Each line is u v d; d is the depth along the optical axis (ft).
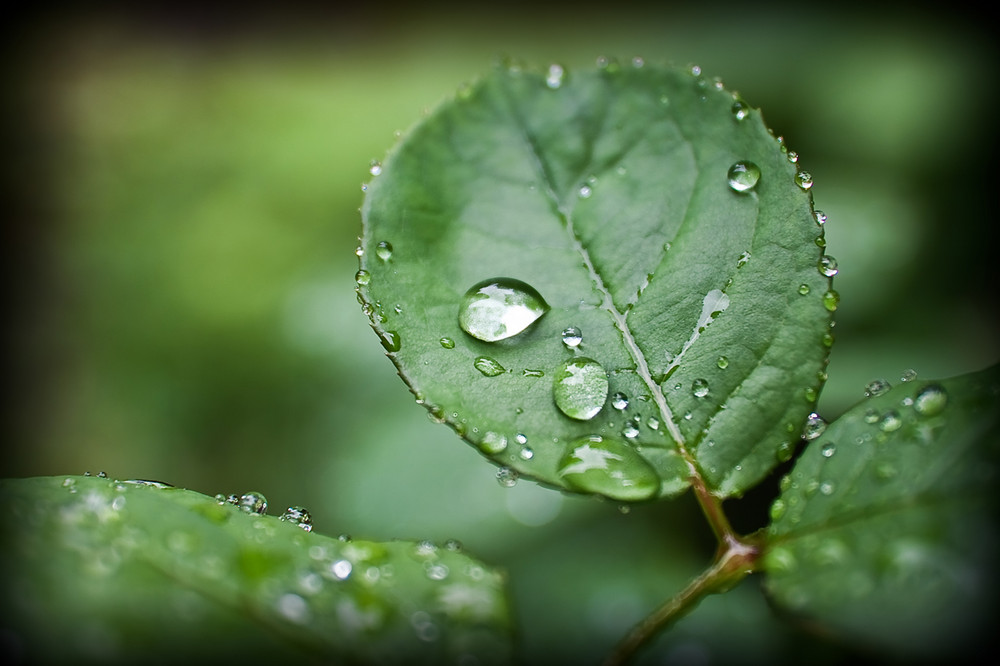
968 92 1.54
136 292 1.88
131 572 0.55
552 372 0.59
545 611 0.85
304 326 1.53
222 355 1.62
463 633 0.55
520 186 0.60
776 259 0.59
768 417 0.58
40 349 1.86
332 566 0.56
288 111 2.37
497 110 0.61
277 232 1.89
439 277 0.60
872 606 0.55
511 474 0.58
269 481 1.41
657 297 0.59
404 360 0.59
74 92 2.51
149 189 2.14
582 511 0.98
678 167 0.60
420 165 0.60
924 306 1.25
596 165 0.60
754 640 0.72
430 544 0.57
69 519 0.55
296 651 0.55
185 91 2.50
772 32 1.79
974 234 1.39
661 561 0.91
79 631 0.54
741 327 0.59
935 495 0.56
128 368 1.72
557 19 2.45
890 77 1.61
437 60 2.58
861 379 1.10
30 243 2.06
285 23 2.78
